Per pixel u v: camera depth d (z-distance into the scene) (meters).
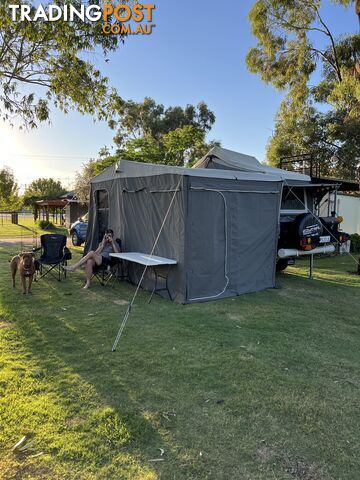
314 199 9.77
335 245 8.80
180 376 3.43
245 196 6.57
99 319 5.07
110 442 2.45
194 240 5.97
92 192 9.64
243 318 5.24
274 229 7.11
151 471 2.20
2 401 2.91
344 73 11.38
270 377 3.45
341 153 18.92
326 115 19.17
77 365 3.61
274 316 5.34
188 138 23.19
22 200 39.81
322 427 2.69
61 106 6.23
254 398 3.07
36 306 5.69
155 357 3.84
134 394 3.08
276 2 13.23
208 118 34.25
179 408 2.89
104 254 7.36
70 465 2.24
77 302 5.97
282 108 15.80
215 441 2.50
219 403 2.98
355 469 2.26
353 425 2.72
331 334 4.67
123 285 7.30
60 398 2.98
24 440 2.45
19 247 13.33
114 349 4.00
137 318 5.14
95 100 6.18
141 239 7.18
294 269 9.74
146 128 32.34
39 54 5.45
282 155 19.91
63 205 27.02
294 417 2.81
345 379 3.45
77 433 2.54
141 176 7.10
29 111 5.93
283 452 2.40
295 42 14.25
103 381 3.29
